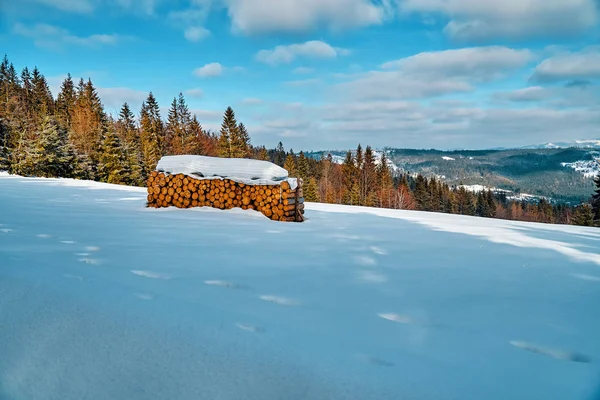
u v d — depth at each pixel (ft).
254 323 6.93
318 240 17.10
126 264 10.67
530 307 9.16
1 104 143.74
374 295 9.52
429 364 5.91
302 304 8.55
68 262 10.20
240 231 18.48
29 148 88.17
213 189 26.16
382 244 16.83
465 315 8.47
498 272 12.52
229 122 167.53
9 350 5.37
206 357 5.51
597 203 113.09
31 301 6.98
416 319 8.13
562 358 6.75
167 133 195.11
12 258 10.00
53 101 213.66
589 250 17.25
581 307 9.24
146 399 4.49
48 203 25.94
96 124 147.95
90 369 5.03
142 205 27.68
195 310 7.27
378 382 5.21
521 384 5.49
